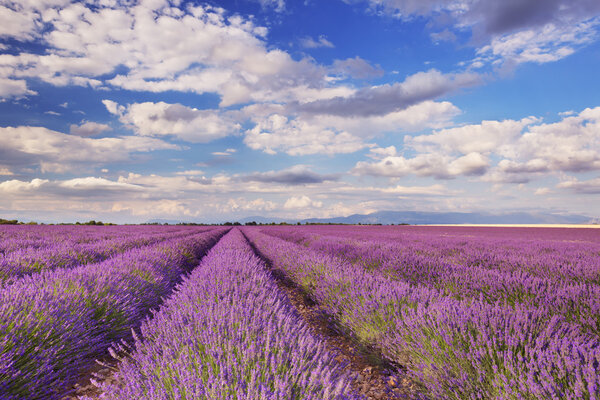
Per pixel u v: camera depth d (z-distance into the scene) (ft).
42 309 8.78
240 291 12.50
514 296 12.90
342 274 16.57
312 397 5.11
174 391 5.16
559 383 5.74
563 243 44.01
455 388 6.85
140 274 16.42
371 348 10.39
